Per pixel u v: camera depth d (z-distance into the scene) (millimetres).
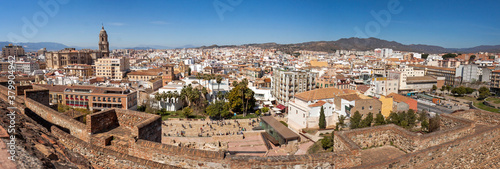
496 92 152750
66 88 108250
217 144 76125
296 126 89125
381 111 87438
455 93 162875
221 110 100562
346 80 151250
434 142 21688
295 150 69000
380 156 21359
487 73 181750
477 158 23578
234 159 16594
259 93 134750
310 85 128500
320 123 82438
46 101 35375
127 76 199875
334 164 17312
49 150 14250
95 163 18625
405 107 95375
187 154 17344
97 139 20406
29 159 11812
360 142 22734
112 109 24688
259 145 77875
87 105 106250
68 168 13281
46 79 144625
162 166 17062
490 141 24328
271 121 87000
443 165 21297
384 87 133750
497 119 30078
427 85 175500
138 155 18688
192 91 111188
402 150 22438
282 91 127125
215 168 16922
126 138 21312
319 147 66312
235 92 109438
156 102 112875
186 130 90938
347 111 84125
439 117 29594
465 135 23422
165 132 90250
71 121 24047
